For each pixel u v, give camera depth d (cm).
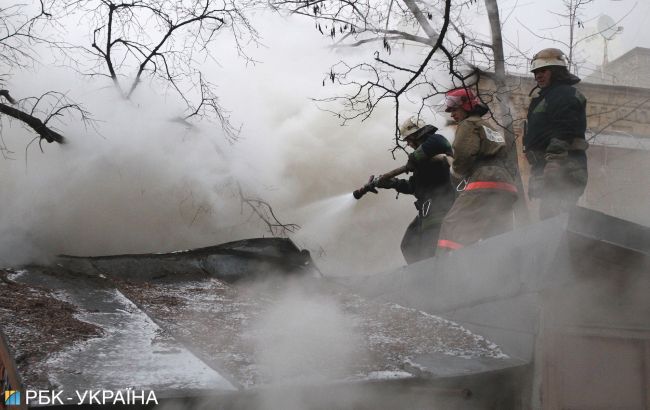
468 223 441
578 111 439
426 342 375
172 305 420
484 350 364
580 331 352
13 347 304
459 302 403
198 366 306
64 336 330
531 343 348
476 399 337
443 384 323
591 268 351
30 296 402
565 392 344
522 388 346
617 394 351
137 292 448
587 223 345
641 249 350
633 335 358
